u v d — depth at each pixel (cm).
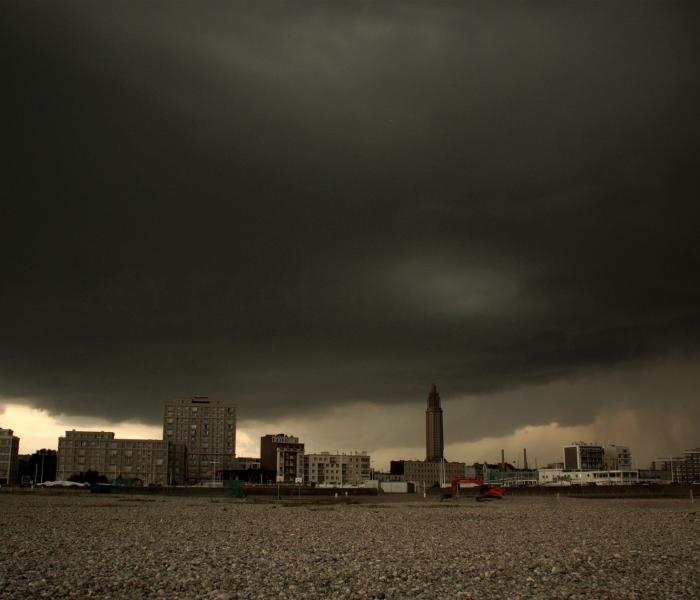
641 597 3691
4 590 3675
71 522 8525
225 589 3800
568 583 4078
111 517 9588
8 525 7925
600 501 17575
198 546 5831
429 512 11762
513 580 4156
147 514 10450
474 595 3709
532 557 5178
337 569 4528
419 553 5409
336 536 6862
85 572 4294
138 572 4316
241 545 5938
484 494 19912
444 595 3703
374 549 5688
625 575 4372
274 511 11919
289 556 5175
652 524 8556
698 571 4559
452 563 4831
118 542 6103
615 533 7244
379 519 9656
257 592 3725
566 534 7131
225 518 9644
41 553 5212
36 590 3681
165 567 4541
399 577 4225
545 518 9869
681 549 5728
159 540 6325
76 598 3519
